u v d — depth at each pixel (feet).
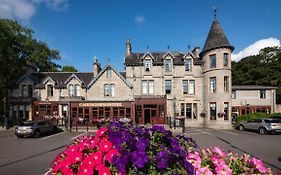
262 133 91.30
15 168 38.50
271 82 185.57
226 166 13.94
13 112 132.77
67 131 102.32
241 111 146.61
